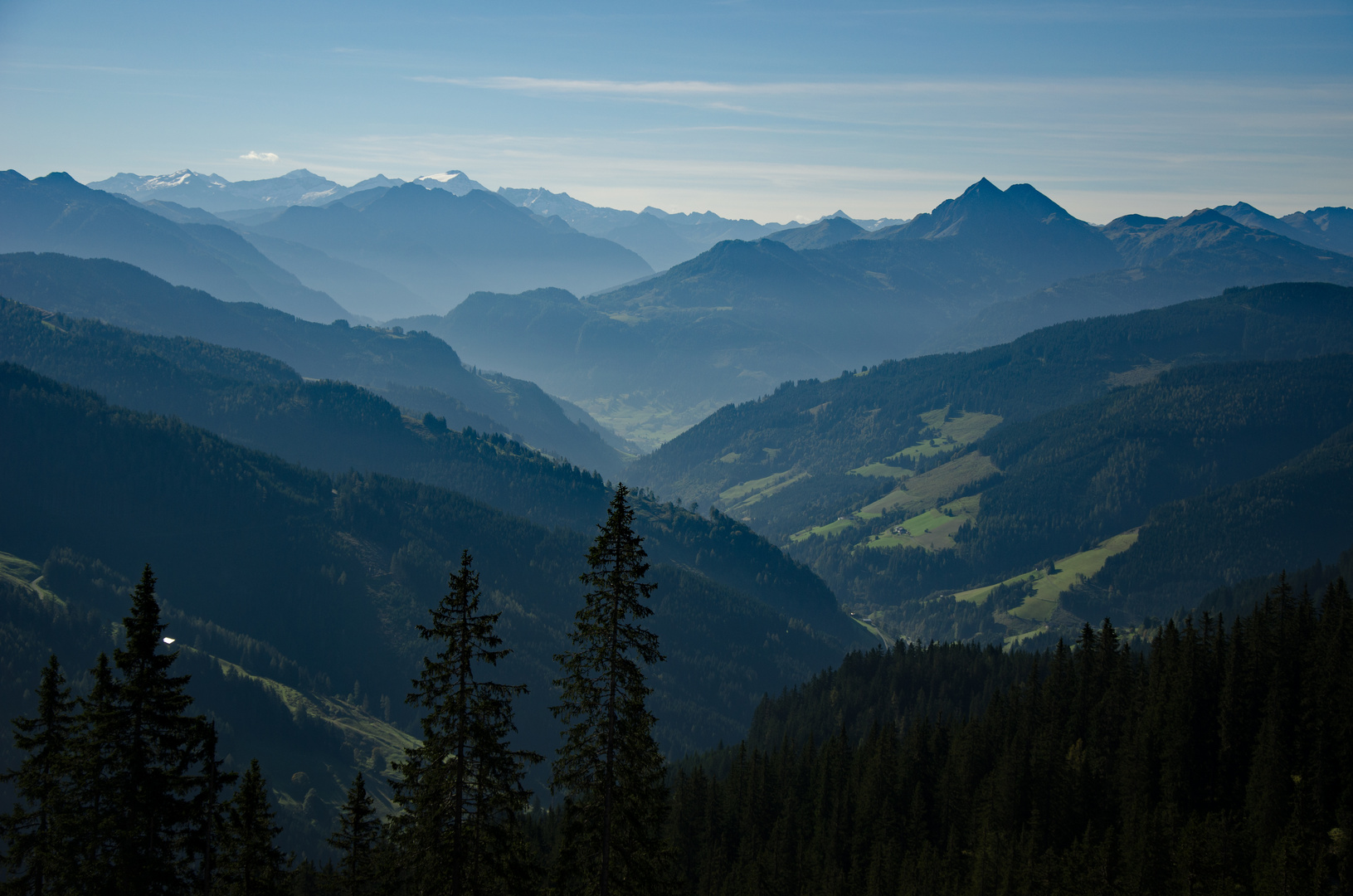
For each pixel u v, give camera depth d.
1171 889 88.31
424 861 41.44
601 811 42.91
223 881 52.66
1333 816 95.06
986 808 114.31
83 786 45.72
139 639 46.44
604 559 43.06
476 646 41.34
